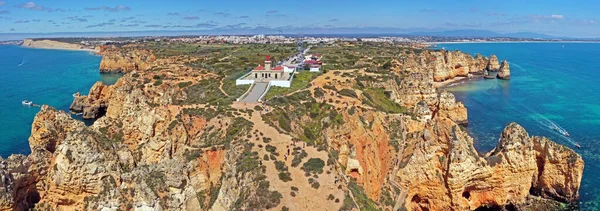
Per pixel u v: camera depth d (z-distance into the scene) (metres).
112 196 54.97
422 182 64.94
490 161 64.44
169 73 126.44
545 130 111.88
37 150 58.59
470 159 62.31
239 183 53.09
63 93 172.50
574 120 122.44
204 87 105.06
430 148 64.50
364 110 79.00
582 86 184.50
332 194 50.59
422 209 67.62
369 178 67.88
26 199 55.78
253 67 137.12
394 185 65.50
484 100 153.50
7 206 50.66
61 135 82.44
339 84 100.44
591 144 98.94
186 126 72.50
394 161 69.31
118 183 57.84
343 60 156.62
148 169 56.88
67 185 56.12
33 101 155.25
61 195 56.72
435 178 64.12
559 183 67.81
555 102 149.25
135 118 81.06
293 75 111.44
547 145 67.94
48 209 56.66
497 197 66.38
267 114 72.62
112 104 114.31
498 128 114.00
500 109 138.12
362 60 157.88
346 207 48.59
